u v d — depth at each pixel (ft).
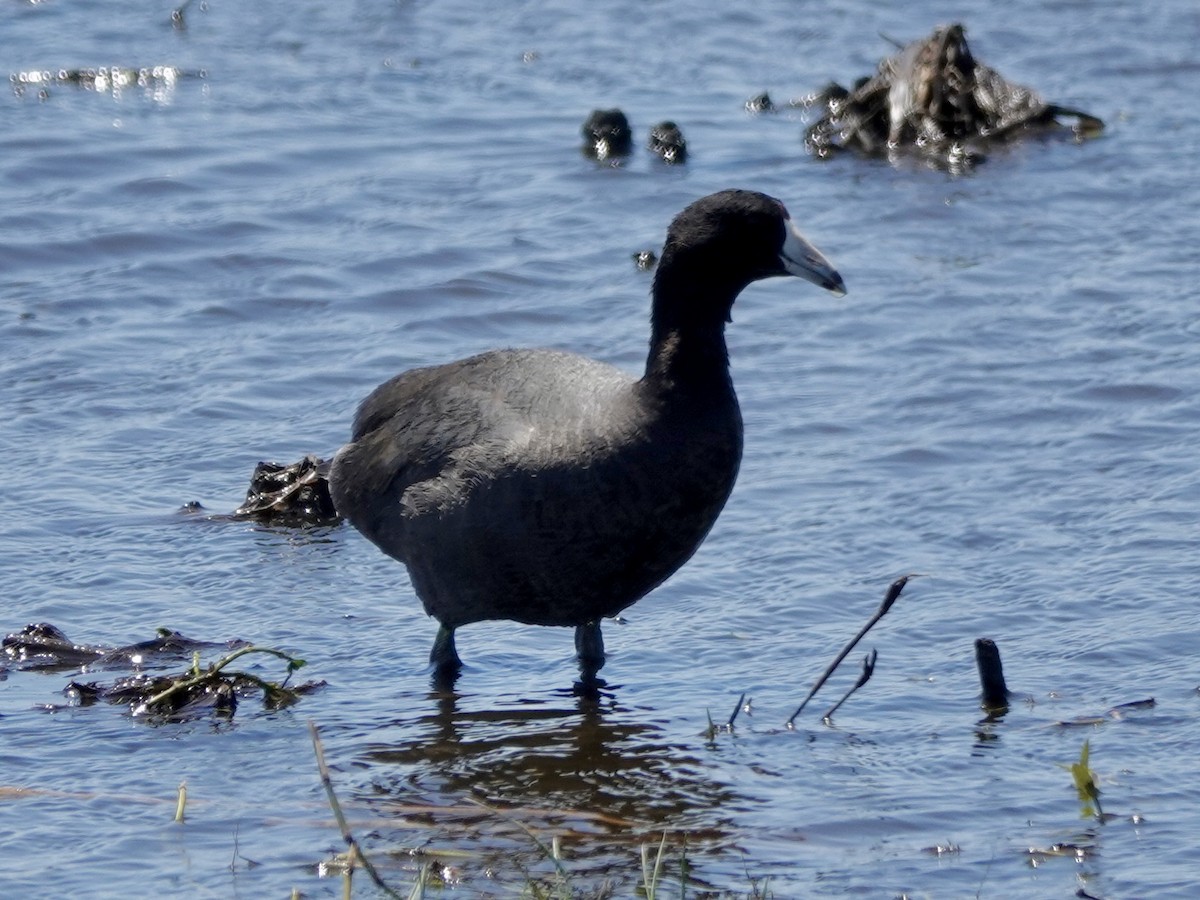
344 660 38.78
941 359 54.19
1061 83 83.10
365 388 53.11
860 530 44.06
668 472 35.53
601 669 38.52
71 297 58.90
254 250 62.75
